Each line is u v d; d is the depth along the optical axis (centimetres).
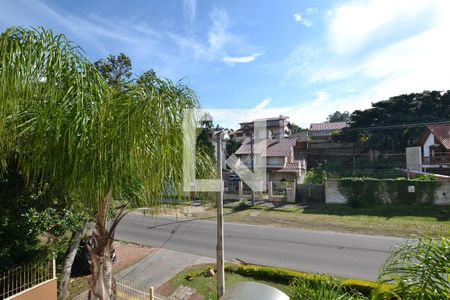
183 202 313
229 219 1328
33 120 275
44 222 509
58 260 652
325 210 1424
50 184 360
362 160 2459
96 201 313
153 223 1277
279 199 1667
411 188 1378
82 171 281
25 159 304
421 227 1064
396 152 2438
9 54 248
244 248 902
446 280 205
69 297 603
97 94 301
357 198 1480
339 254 819
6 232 495
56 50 276
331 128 3219
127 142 271
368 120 2692
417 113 2531
